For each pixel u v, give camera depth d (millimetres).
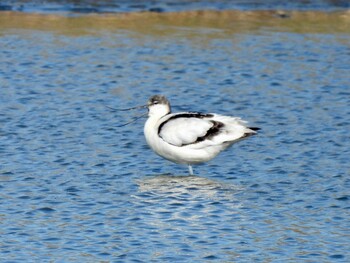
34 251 13719
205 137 16969
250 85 23141
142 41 26281
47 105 21328
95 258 13484
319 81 23484
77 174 17141
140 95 22281
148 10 29078
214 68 24297
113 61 24625
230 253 13727
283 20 28688
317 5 30078
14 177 16859
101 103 21625
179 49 25734
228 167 17750
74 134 19547
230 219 15039
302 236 14406
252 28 27844
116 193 16172
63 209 15375
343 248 13969
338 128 20172
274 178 17125
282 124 20438
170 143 17062
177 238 14219
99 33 26828
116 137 19484
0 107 21031
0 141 18875
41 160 17859
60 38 26250
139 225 14711
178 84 23125
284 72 24109
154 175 17250
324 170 17578
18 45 25500
